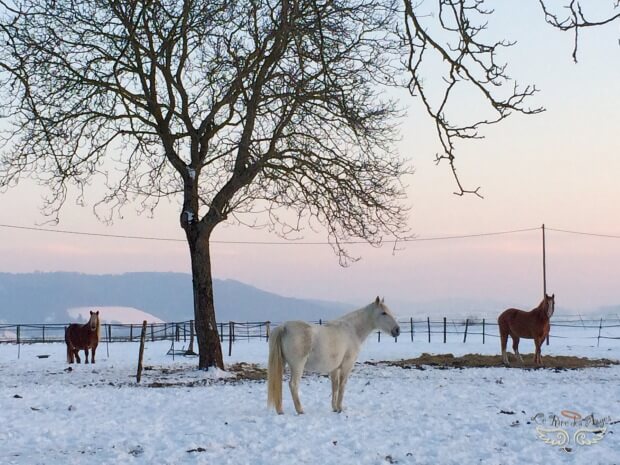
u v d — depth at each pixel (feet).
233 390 56.18
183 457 31.60
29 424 40.37
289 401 48.39
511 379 63.67
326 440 34.68
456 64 14.48
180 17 42.91
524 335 77.87
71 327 83.82
